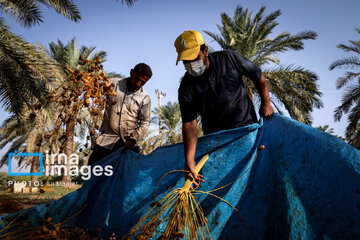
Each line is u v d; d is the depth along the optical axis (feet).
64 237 5.90
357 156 4.64
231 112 6.70
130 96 8.87
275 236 5.10
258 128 6.50
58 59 56.54
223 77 6.59
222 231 5.72
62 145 6.32
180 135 75.46
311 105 47.75
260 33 49.32
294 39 48.75
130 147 8.18
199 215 5.67
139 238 5.39
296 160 5.34
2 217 6.67
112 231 7.00
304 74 47.11
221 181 6.26
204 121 7.16
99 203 7.40
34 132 52.13
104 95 6.81
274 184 5.53
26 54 27.81
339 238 4.30
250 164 5.98
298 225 4.68
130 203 7.13
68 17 31.37
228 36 53.67
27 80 28.45
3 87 28.55
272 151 5.90
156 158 7.55
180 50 6.30
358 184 4.41
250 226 5.54
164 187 7.02
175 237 5.27
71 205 7.41
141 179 7.36
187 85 6.78
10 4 29.14
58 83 28.73
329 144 5.03
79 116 6.39
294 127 5.77
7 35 27.25
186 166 6.26
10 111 30.60
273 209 5.38
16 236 5.35
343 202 4.46
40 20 30.78
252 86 45.98
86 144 6.72
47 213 7.18
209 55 6.69
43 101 6.11
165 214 6.10
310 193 4.83
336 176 4.68
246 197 5.79
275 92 49.65
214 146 6.55
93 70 6.43
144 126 9.01
